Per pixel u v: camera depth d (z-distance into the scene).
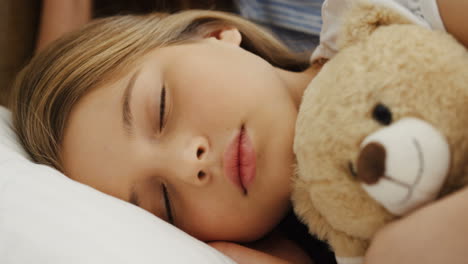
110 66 0.71
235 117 0.61
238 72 0.65
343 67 0.48
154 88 0.65
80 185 0.58
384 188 0.41
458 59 0.44
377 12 0.50
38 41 1.15
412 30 0.47
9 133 0.74
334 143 0.45
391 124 0.42
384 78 0.44
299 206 0.56
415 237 0.38
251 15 1.15
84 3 1.18
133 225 0.51
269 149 0.61
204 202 0.62
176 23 0.81
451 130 0.41
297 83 0.70
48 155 0.70
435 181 0.40
